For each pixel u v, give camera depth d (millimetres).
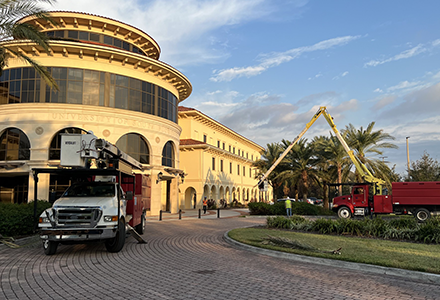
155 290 6320
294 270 8031
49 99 24438
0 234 11773
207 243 12547
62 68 24906
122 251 10609
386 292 6223
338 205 24453
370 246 10891
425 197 21438
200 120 46344
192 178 41531
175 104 32500
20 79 24656
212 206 42062
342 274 7652
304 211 29078
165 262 8953
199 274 7582
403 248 10484
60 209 9430
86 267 8258
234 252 10617
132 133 27062
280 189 68062
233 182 53500
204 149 42125
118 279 7125
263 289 6375
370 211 23797
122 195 11711
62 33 28031
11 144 24625
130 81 27297
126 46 30500
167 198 36125
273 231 15508
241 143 63562
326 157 34281
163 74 29781
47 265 8445
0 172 24297
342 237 13273
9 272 7672
